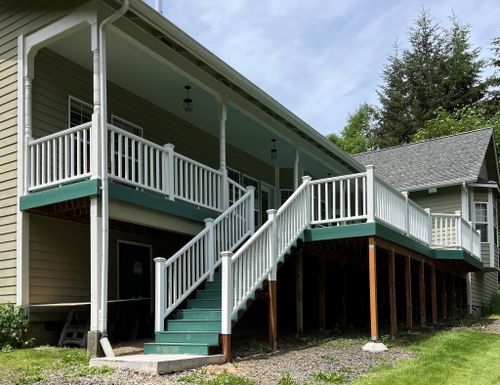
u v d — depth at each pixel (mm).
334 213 9688
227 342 6984
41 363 6723
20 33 8953
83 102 9906
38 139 8531
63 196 7875
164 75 9914
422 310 12375
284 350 8156
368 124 44219
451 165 19750
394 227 10336
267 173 16562
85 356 7125
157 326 7430
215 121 12664
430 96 38000
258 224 15672
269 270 8344
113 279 10164
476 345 9352
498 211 22391
